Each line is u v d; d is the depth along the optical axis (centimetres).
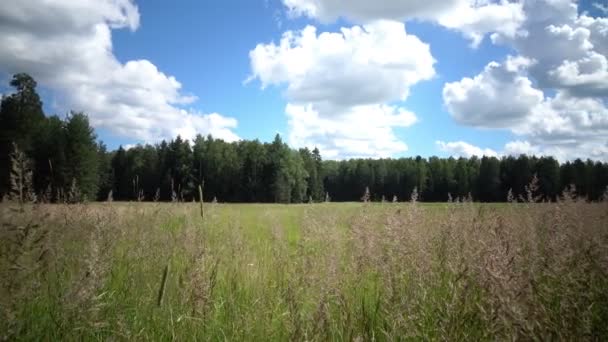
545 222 462
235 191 10194
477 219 486
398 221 440
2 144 4825
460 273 300
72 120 4894
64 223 457
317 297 363
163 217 648
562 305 261
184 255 499
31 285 326
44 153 4725
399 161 13375
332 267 395
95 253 351
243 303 404
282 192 10288
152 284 434
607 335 253
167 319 354
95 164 4931
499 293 241
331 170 14662
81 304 307
